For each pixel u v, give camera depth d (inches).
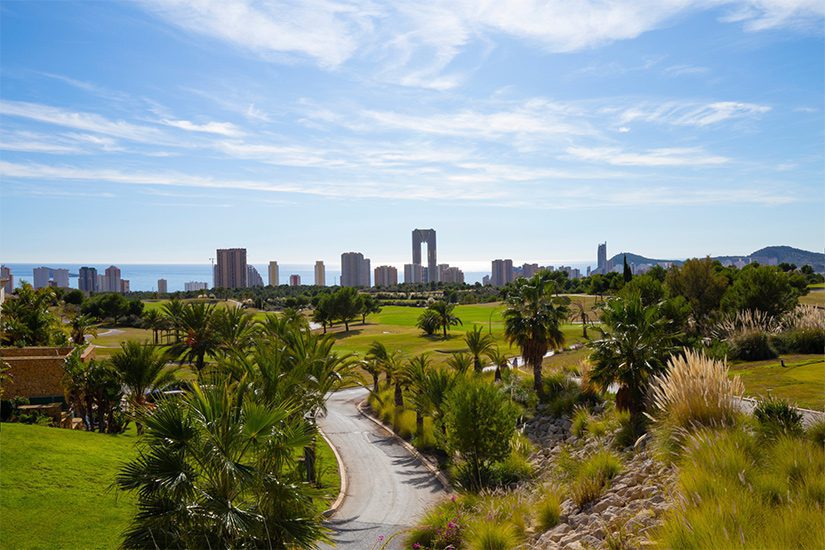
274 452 557.3
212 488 512.4
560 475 738.8
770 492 331.6
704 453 409.7
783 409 524.1
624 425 841.5
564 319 1517.0
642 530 369.7
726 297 1962.4
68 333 2418.8
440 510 727.7
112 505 782.5
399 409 1700.3
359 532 828.0
